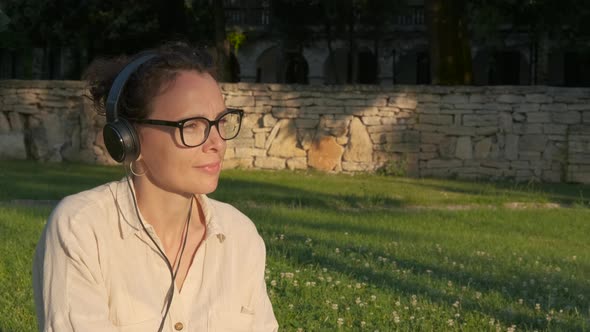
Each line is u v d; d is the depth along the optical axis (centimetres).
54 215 227
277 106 1819
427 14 1942
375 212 1205
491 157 1816
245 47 3762
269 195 1301
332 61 2981
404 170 1803
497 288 688
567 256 895
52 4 2531
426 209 1280
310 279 661
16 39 2758
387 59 3847
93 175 1545
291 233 902
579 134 1786
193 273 236
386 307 589
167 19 2642
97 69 238
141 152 226
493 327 553
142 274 229
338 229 985
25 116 1850
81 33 2634
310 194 1353
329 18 2927
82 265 221
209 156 225
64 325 217
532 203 1402
